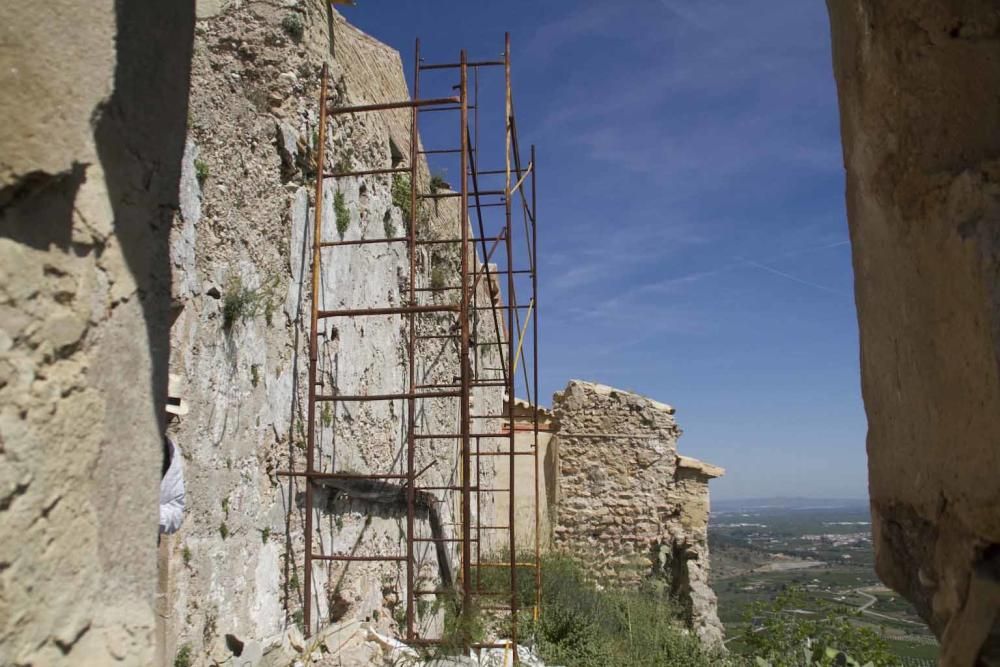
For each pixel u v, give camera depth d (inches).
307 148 284.5
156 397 86.5
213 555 209.2
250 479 234.4
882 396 88.4
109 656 75.4
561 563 587.8
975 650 69.5
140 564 82.2
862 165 88.2
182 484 169.0
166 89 89.3
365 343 343.6
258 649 224.5
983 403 66.9
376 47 387.5
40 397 69.9
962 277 69.6
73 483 73.2
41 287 71.3
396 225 394.3
